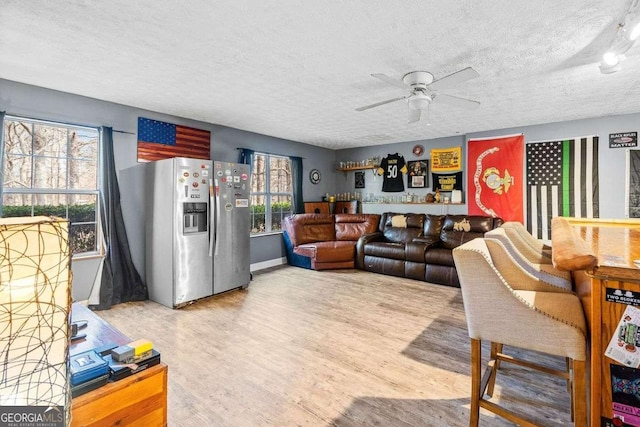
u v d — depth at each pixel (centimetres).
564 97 353
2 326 77
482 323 158
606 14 193
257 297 405
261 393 205
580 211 453
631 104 379
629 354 109
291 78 300
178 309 361
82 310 185
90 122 361
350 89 330
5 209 319
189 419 181
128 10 193
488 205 528
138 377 121
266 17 200
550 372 190
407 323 320
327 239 619
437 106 387
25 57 258
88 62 267
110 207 370
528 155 493
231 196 423
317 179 691
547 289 189
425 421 179
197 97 358
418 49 241
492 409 161
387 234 594
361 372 229
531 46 235
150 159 412
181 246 369
